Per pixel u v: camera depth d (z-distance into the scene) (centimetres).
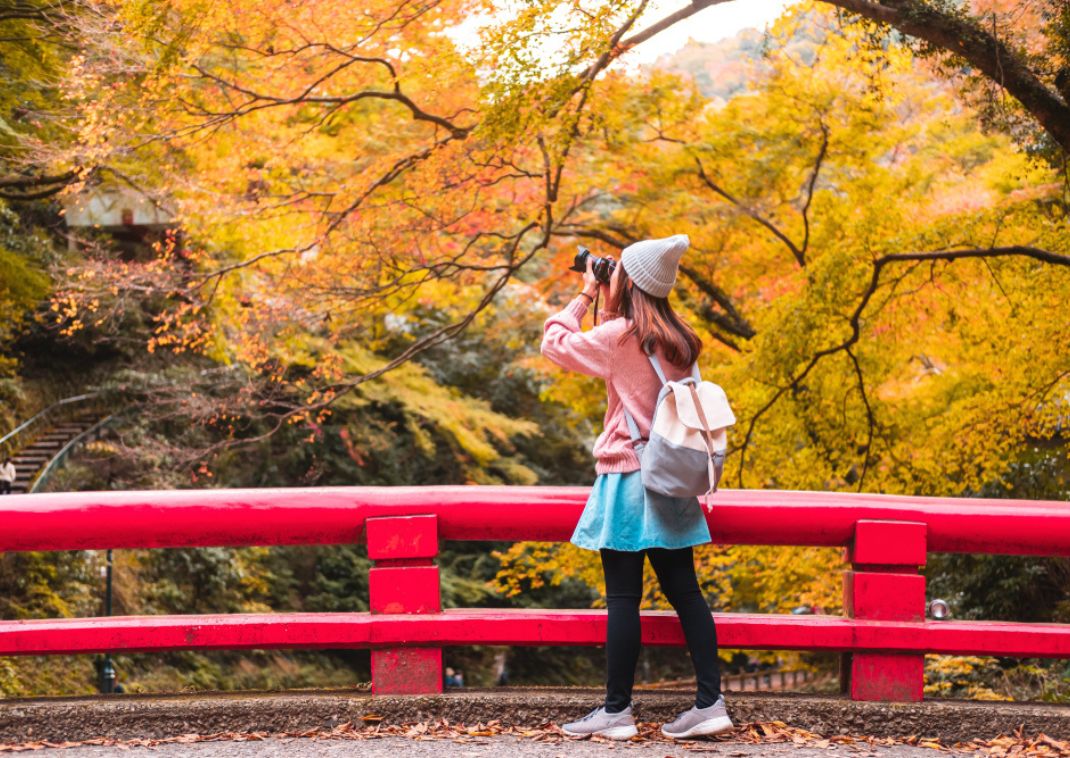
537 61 722
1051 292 861
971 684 987
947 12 747
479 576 2264
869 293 907
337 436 2191
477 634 348
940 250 888
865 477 978
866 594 355
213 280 1021
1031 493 1080
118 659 1435
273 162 955
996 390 902
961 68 821
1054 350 863
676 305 1236
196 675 1553
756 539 357
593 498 323
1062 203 884
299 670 1797
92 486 1805
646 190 1139
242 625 346
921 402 1057
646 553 334
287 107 932
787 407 977
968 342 947
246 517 349
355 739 332
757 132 1103
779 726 347
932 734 345
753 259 1190
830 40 1007
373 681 353
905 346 992
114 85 859
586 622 349
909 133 1112
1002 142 1081
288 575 2052
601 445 321
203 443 1989
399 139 989
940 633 348
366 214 927
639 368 317
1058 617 1084
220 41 851
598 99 938
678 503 314
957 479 971
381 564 356
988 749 335
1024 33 751
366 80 919
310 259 959
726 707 349
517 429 2095
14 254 1205
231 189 962
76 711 339
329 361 1061
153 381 2016
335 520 353
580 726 329
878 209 959
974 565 1181
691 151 1113
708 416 307
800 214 1188
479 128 759
